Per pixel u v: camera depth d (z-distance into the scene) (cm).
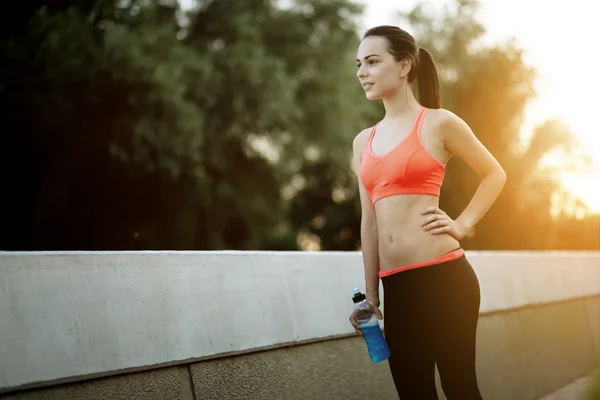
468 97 2606
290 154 2002
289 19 2058
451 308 257
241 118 1791
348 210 2662
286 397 314
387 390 379
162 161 1513
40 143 1573
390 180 263
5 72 1497
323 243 2811
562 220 2561
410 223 260
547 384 537
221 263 299
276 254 333
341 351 354
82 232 1698
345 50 2125
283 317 323
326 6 2127
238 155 1939
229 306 296
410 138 262
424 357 262
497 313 493
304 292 342
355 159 288
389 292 267
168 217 1734
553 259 610
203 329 279
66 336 228
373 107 2167
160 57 1552
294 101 1952
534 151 2572
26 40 1492
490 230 2633
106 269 248
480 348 459
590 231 2489
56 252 234
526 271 553
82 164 1584
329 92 2042
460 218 266
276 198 2025
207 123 1742
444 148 265
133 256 260
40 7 1591
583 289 650
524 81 2592
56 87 1482
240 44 1791
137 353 248
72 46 1473
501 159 2605
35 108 1495
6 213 1659
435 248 258
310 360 332
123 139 1528
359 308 281
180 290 275
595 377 151
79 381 228
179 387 263
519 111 2614
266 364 307
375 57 269
